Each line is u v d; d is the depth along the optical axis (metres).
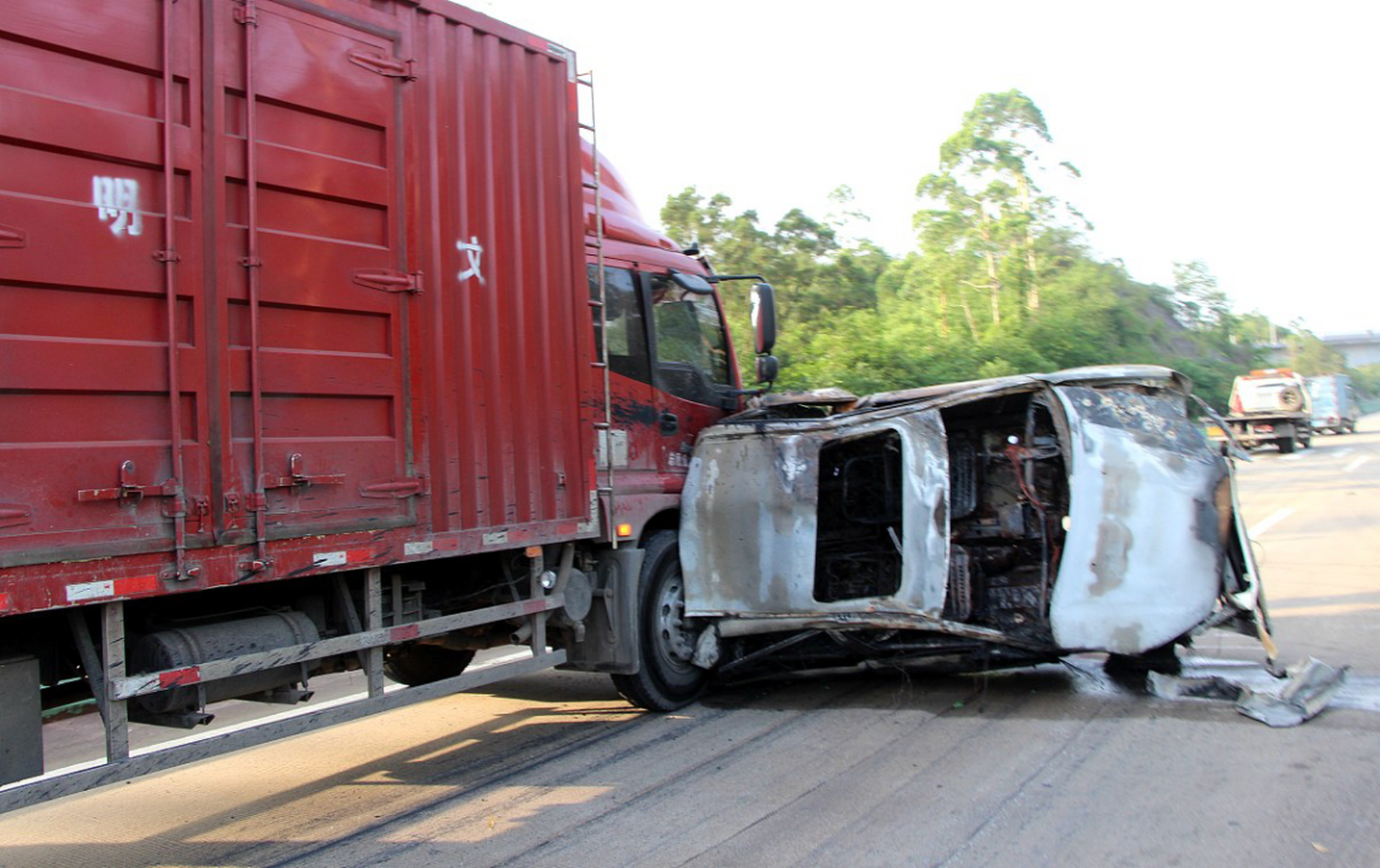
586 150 6.34
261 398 4.04
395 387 4.62
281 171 4.16
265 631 4.22
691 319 7.19
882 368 25.33
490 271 5.22
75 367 3.46
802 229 29.86
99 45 3.56
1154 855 3.68
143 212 3.68
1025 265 36.47
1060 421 5.75
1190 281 60.69
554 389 5.62
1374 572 9.47
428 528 4.77
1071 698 5.84
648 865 3.88
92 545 3.45
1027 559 6.34
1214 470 5.73
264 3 4.12
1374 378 125.06
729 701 6.54
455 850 4.18
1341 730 4.94
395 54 4.71
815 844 3.98
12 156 3.34
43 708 3.94
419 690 4.81
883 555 6.60
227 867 4.13
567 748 5.63
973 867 3.69
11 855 4.36
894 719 5.70
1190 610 5.53
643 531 6.53
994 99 37.91
